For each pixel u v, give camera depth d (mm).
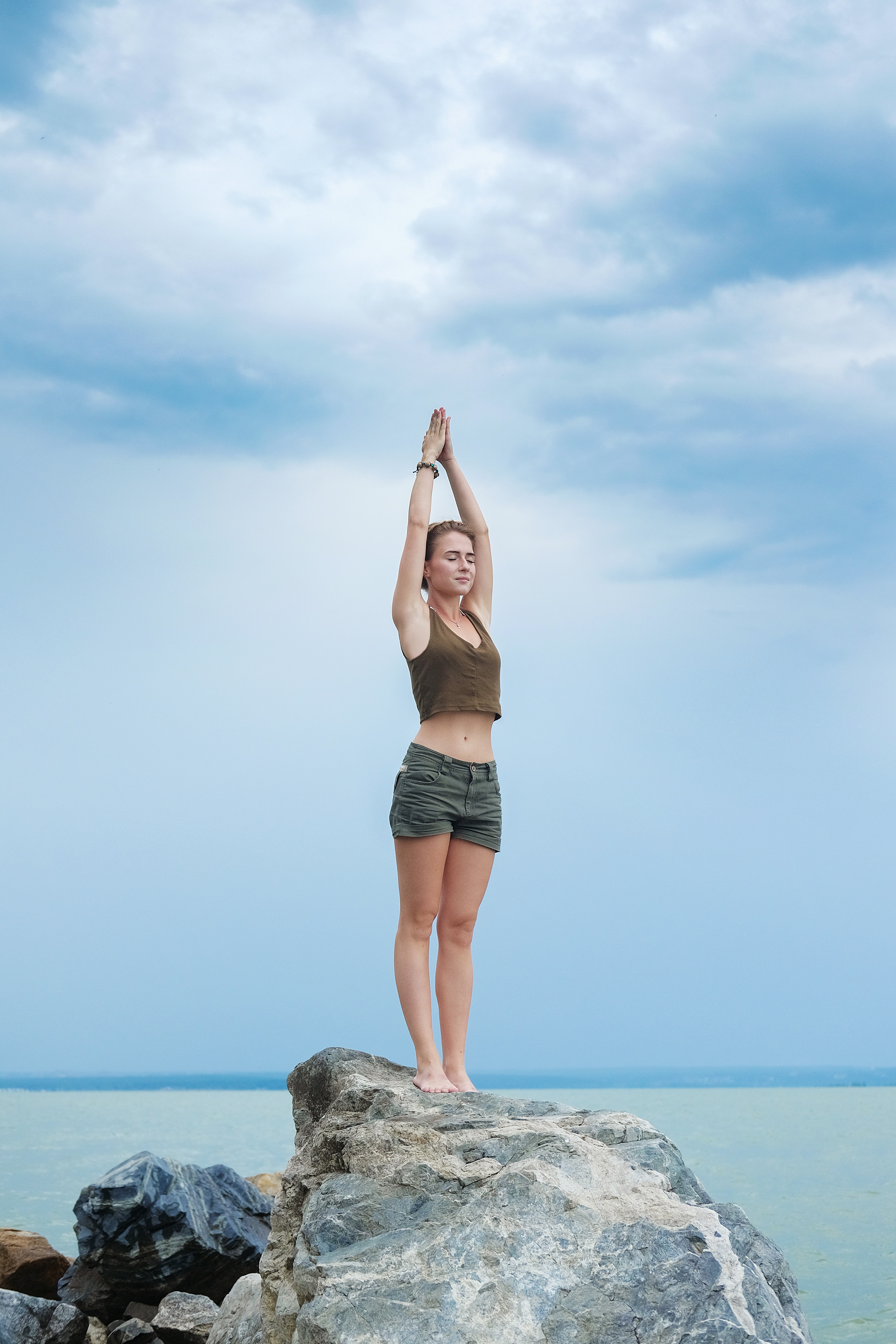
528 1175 4309
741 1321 3889
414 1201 4445
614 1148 4762
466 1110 5039
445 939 5762
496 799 5820
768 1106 59469
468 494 6359
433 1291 3990
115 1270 9812
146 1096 94875
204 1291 10109
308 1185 4996
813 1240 16609
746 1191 21719
